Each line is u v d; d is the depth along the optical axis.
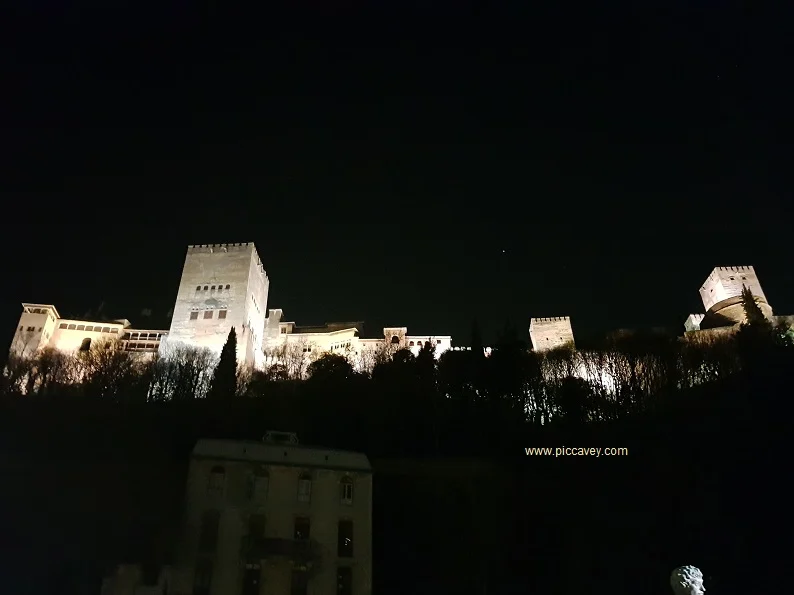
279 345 128.50
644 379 85.69
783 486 51.81
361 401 80.44
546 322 130.25
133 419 71.19
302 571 48.50
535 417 80.62
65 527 50.56
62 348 114.31
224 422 72.12
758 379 66.94
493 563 55.44
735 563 48.47
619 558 53.69
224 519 49.22
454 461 67.38
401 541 56.53
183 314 117.06
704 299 136.75
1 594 45.38
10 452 60.66
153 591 44.94
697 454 61.22
